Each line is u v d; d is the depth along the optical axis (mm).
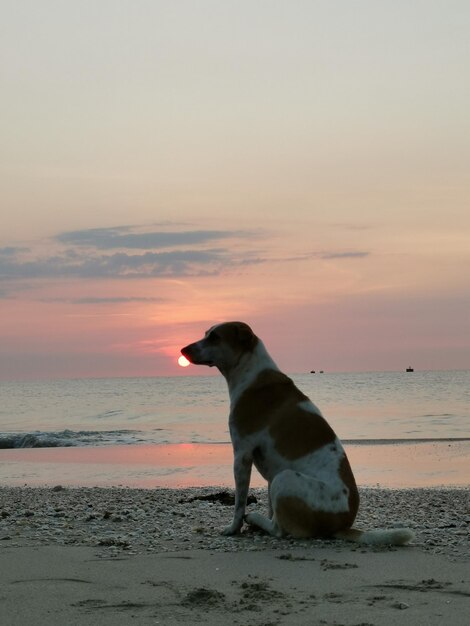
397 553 3494
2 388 68188
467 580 3113
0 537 3863
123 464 8500
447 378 67875
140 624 2730
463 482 6629
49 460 9109
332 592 2994
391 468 7723
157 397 35000
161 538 3836
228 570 3248
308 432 3773
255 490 6090
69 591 2998
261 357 3902
